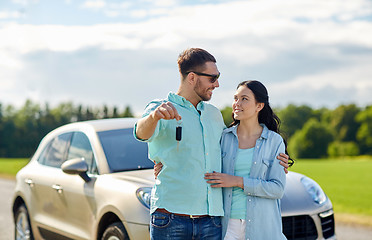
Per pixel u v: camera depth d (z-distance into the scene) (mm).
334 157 153125
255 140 3854
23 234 6945
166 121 3475
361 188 22797
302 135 154000
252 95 3828
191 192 3492
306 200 5117
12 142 150500
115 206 4855
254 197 3721
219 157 3746
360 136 155250
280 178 3760
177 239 3504
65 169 5461
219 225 3697
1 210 11305
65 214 5801
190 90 3621
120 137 5910
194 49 3627
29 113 153000
